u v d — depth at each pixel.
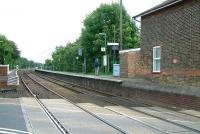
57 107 22.28
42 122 16.39
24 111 19.83
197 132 14.51
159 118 18.25
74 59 101.50
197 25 24.02
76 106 23.17
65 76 61.69
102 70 82.81
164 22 28.23
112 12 87.38
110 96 31.30
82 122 16.62
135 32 85.50
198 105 20.98
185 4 25.36
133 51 34.34
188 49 25.05
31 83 49.72
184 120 17.75
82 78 47.31
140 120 17.52
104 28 84.38
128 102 26.16
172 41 27.14
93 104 24.72
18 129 14.41
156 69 30.03
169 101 23.88
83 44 88.50
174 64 26.89
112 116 18.84
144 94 27.27
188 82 25.09
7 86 32.59
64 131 14.23
